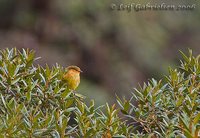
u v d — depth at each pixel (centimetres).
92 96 1641
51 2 1862
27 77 496
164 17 1914
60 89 487
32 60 506
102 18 1858
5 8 1875
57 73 507
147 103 469
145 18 1883
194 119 410
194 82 498
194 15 1938
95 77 1817
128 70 1817
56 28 1850
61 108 471
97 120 440
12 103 439
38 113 427
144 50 1850
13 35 1823
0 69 482
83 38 1836
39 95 480
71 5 1852
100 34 1861
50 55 1761
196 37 1958
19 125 421
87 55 1839
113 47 1852
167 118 448
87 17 1869
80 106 452
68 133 425
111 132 438
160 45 1889
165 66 1862
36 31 1858
